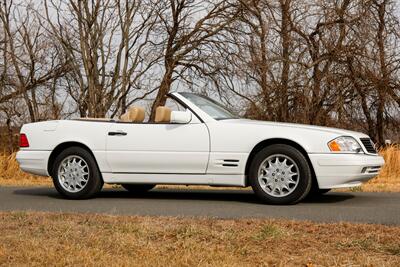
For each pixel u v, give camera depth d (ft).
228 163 30.76
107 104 73.67
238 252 18.60
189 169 31.42
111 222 23.47
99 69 73.46
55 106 80.84
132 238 20.35
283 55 77.46
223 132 30.91
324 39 79.05
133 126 32.45
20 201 32.91
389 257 18.16
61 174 33.76
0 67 84.74
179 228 21.71
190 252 18.40
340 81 79.05
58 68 85.76
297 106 77.61
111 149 32.63
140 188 37.70
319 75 78.74
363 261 17.51
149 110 75.56
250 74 77.30
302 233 21.42
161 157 31.76
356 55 78.28
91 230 21.81
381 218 25.20
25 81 87.10
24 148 34.73
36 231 21.81
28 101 83.82
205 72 80.94
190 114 31.58
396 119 84.02
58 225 22.65
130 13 73.61
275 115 76.59
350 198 33.27
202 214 26.58
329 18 78.79
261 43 77.30
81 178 33.35
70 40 74.95
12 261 17.76
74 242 19.90
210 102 33.12
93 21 72.18
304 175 29.68
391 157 55.01
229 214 26.53
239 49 78.48
